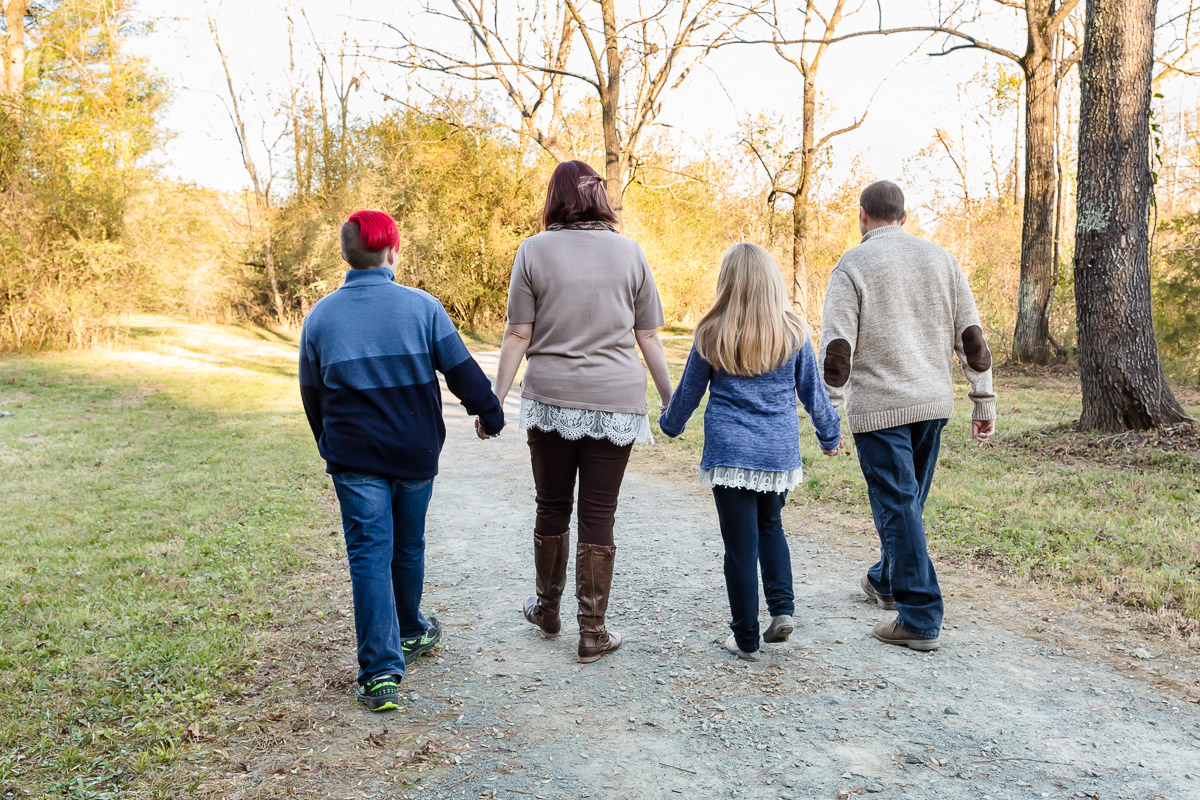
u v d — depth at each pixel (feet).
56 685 9.70
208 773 7.68
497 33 50.37
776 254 82.89
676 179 90.33
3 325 60.70
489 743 8.31
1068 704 8.93
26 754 8.05
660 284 95.40
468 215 88.79
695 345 10.14
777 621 10.43
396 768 7.81
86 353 62.34
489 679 9.93
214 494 21.47
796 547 15.76
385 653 9.07
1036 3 45.68
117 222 61.67
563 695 9.44
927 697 9.16
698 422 33.27
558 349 9.95
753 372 9.89
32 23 66.90
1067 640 10.75
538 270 9.89
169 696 9.33
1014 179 89.35
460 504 20.80
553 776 7.66
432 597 13.37
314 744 8.28
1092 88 24.86
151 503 20.54
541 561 10.85
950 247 86.69
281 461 26.73
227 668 10.07
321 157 92.99
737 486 9.83
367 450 9.16
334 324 9.27
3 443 30.09
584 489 10.33
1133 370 24.67
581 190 10.04
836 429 10.71
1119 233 24.64
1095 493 18.42
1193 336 40.40
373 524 9.24
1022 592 12.67
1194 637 10.50
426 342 9.43
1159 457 21.62
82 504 20.53
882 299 10.50
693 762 7.88
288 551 15.89
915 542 10.43
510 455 28.84
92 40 66.13
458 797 7.31
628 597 13.03
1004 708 8.86
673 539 16.72
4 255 58.18
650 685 9.66
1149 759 7.75
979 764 7.72
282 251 94.89
